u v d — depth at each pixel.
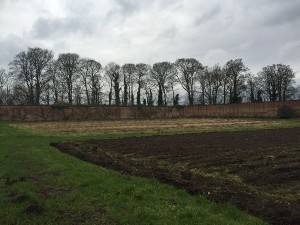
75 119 75.12
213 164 17.73
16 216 10.29
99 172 15.64
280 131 37.81
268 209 9.88
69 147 24.84
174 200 11.09
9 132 40.25
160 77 116.69
